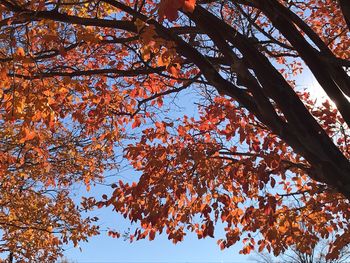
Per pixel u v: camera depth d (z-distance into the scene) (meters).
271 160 7.00
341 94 5.99
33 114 5.83
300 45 6.04
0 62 5.54
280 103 5.57
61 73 6.33
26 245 12.27
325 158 5.27
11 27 5.64
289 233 9.03
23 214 12.02
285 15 6.03
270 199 7.84
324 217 9.27
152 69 6.61
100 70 6.52
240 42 5.89
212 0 6.58
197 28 6.64
